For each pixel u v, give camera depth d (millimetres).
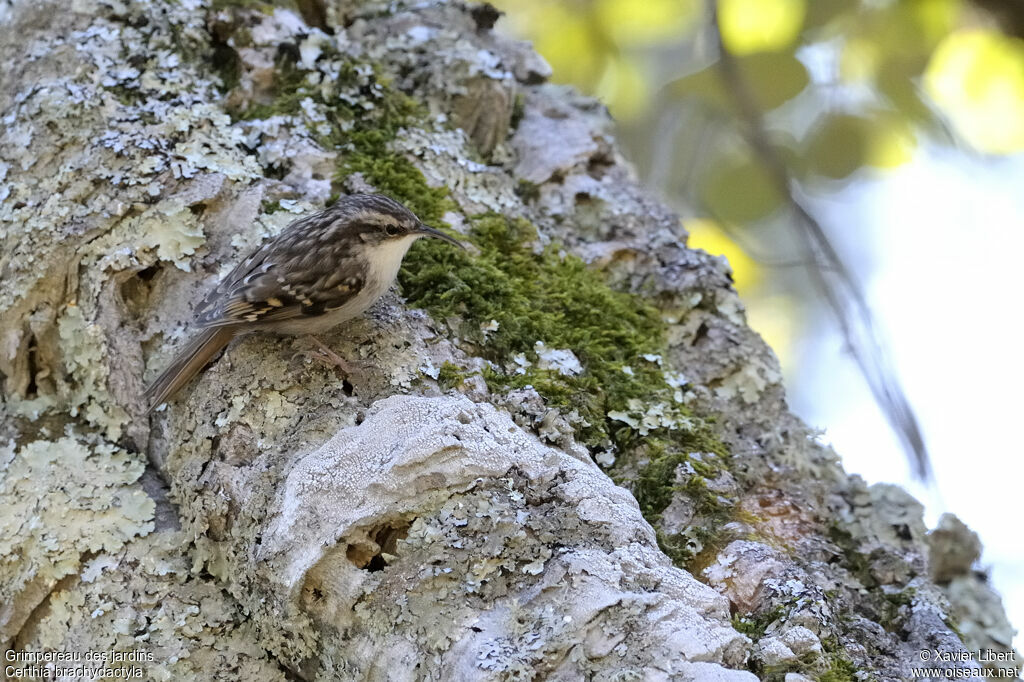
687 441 5520
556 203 6688
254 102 6250
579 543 4363
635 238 6535
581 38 10023
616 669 3965
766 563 4844
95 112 5820
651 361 5793
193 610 4746
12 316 5512
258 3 6531
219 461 4891
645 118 9719
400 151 6266
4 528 4934
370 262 5141
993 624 5797
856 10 8703
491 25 7535
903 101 8711
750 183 9172
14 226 5586
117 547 4891
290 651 4551
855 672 4430
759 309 10203
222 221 5625
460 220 6094
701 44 9609
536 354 5488
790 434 5805
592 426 5320
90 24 6219
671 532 5035
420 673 4145
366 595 4324
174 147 5762
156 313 5477
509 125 7020
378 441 4566
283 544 4391
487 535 4332
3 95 6164
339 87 6348
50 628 4809
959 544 5961
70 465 5199
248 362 5055
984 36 8594
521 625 4109
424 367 5078
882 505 5566
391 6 7406
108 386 5375
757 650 4324
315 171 5977
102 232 5504
